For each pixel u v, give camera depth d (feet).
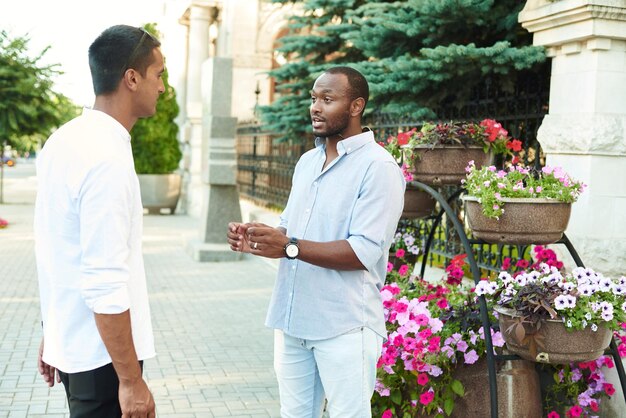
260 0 58.70
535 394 12.59
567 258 15.94
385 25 22.72
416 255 17.16
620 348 13.00
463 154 13.92
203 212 36.63
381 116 28.91
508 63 19.94
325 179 9.41
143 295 7.88
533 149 21.71
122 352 7.23
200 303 25.34
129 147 7.77
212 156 34.99
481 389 12.50
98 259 7.13
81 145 7.32
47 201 7.49
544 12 16.34
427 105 22.99
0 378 16.52
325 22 32.68
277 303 9.71
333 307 9.16
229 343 20.16
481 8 21.15
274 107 33.86
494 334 12.42
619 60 15.61
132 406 7.31
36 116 60.08
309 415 10.01
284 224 10.36
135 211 7.63
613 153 15.52
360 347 9.20
